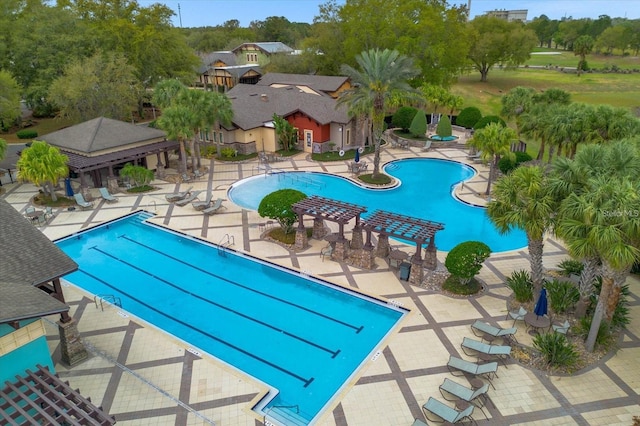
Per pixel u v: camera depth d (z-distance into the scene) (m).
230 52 92.69
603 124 28.36
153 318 18.98
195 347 16.67
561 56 144.75
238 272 22.67
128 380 14.80
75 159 32.62
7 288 13.35
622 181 15.10
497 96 79.50
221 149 43.16
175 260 23.94
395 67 32.78
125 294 20.77
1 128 49.84
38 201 31.02
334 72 67.62
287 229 25.95
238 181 35.94
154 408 13.59
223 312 19.39
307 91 52.91
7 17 53.56
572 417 13.25
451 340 16.83
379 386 14.58
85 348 15.86
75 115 45.97
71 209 29.80
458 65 63.56
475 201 31.61
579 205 14.85
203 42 111.31
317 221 25.69
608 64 119.19
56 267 15.23
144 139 36.50
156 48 56.44
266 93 49.62
